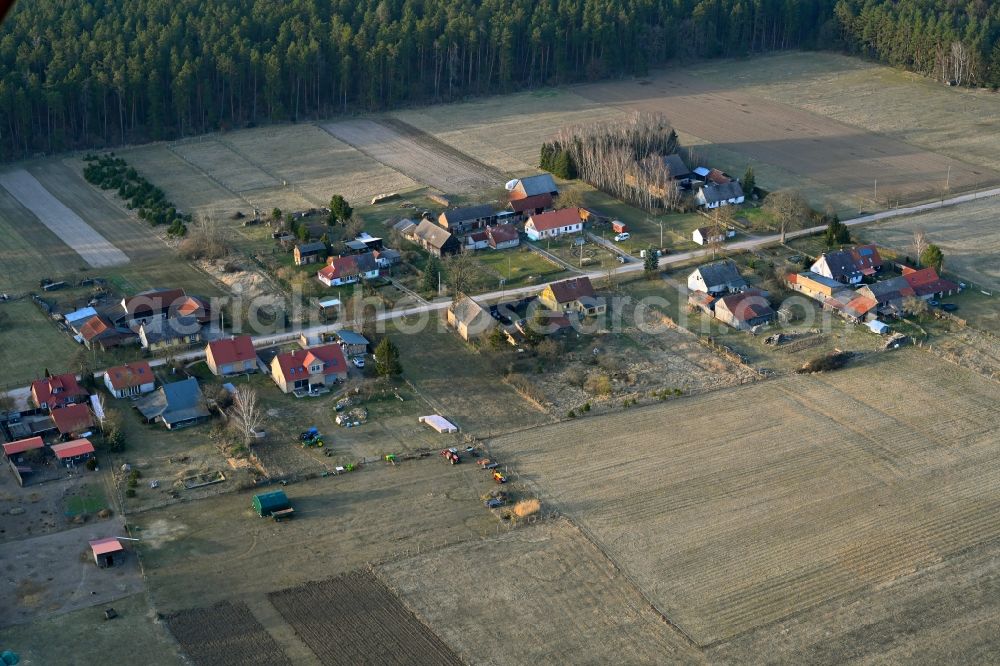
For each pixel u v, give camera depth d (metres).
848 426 142.88
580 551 118.19
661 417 145.25
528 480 131.38
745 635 105.69
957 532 121.50
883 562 116.50
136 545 118.50
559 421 144.38
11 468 131.25
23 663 100.94
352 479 131.25
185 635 105.19
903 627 106.44
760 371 156.62
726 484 130.50
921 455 136.38
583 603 110.12
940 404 148.12
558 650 103.62
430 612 108.75
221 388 149.62
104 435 138.38
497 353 160.62
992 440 139.62
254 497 124.94
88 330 162.00
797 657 102.62
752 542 119.81
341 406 146.38
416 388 152.25
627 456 136.25
